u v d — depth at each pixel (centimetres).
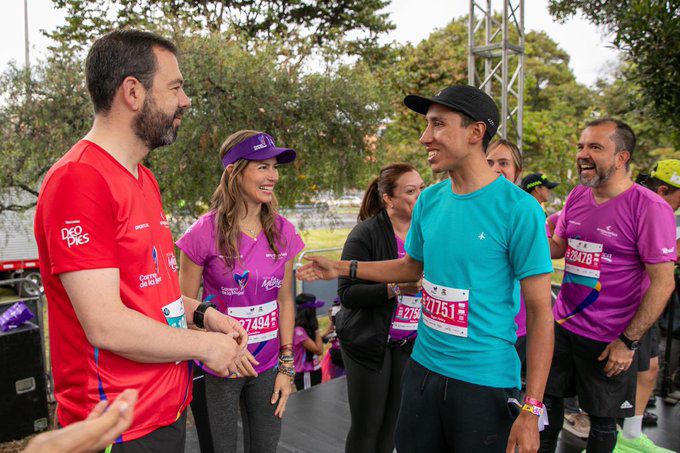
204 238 204
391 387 255
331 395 396
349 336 244
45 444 82
